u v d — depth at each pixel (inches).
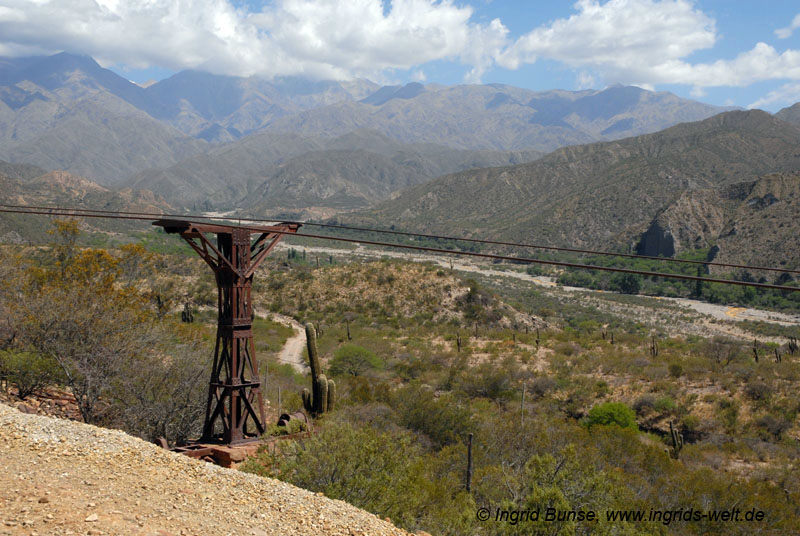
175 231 596.7
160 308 1192.2
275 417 961.5
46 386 818.8
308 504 346.3
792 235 6604.3
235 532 280.2
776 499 898.1
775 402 1572.3
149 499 295.0
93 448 351.9
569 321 4284.0
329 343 2285.9
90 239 5295.3
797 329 4266.7
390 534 335.6
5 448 327.0
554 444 966.4
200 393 806.5
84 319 832.9
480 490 695.1
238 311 609.0
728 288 6127.0
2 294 1011.3
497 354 2150.6
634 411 1534.2
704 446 1350.9
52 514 250.7
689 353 2265.0
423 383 1769.2
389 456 517.3
